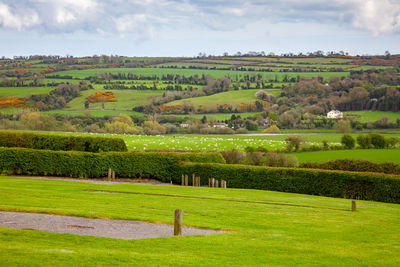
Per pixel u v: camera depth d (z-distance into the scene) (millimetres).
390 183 40625
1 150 48219
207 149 100188
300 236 20719
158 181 52594
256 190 44906
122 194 33438
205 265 14867
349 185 42750
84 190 34969
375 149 101062
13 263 13469
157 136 123500
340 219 26812
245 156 70312
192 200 32031
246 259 15953
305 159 87188
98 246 16641
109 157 51000
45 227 19469
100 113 181625
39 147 54406
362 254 17531
